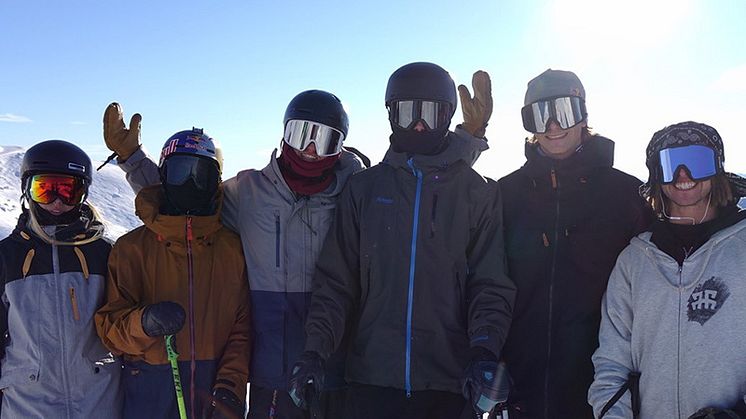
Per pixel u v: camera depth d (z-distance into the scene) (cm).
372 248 274
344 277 282
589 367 274
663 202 238
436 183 275
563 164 282
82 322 279
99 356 284
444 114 279
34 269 275
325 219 300
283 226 296
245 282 300
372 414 273
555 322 275
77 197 287
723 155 227
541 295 278
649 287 233
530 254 283
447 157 279
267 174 302
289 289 296
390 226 274
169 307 260
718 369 215
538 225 284
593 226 276
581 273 275
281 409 294
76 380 275
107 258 294
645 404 232
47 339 271
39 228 278
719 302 216
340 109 297
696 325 219
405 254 271
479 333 257
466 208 274
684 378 221
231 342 292
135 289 283
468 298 279
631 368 243
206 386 283
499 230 280
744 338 213
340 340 277
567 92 279
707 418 208
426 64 284
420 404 271
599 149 283
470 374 245
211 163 289
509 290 271
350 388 285
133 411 277
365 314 277
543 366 275
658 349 228
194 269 285
